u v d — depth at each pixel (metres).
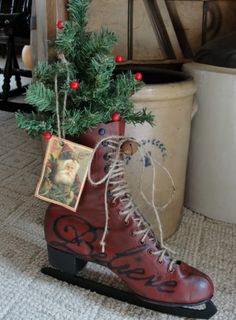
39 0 0.76
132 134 0.61
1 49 2.69
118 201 0.51
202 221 0.77
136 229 0.51
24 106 1.58
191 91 0.64
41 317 0.50
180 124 0.66
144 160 0.62
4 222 0.74
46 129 0.48
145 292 0.51
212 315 0.51
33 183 0.92
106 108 0.47
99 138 0.49
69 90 0.47
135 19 0.84
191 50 0.91
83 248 0.54
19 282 0.57
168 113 0.63
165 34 0.87
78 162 0.48
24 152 1.12
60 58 0.53
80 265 0.58
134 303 0.53
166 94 0.60
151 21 0.86
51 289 0.56
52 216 0.55
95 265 0.61
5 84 1.65
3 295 0.54
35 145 1.17
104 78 0.46
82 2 0.48
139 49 0.86
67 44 0.47
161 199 0.67
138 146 0.52
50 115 0.50
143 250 0.51
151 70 0.73
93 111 0.48
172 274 0.50
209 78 0.70
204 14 0.89
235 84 0.67
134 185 0.64
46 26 0.74
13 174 0.97
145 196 0.65
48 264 0.61
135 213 0.52
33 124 0.47
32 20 0.90
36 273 0.59
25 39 1.64
